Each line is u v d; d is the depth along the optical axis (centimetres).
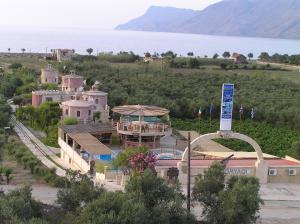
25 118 9938
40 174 5772
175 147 7531
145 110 7575
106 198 3369
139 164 5100
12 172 5912
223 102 5388
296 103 12025
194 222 3797
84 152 6606
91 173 6006
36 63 18838
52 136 8281
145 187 3712
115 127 7775
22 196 3619
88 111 8706
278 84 14650
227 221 3762
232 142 8375
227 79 14962
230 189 3984
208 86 13612
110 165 5950
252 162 5762
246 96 12575
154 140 7406
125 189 3856
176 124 9819
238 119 10625
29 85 12294
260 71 17950
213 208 3888
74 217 3397
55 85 12281
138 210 3294
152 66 17175
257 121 10506
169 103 10669
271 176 5688
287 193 5328
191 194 4172
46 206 3981
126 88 12312
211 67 18625
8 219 3250
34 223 3200
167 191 3744
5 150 7200
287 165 5731
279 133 9469
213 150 7150
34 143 8125
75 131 7344
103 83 12588
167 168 5303
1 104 9912
